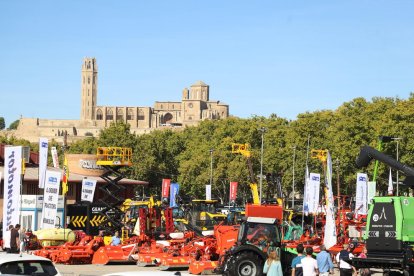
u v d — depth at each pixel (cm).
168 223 6469
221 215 6881
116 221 7269
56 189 5569
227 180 16162
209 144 18250
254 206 4881
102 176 7438
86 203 7375
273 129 17388
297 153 14875
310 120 15350
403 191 3512
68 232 5928
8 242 5088
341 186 13262
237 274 4059
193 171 16988
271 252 3228
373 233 3244
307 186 7562
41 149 6144
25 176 8856
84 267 5078
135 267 5094
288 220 6644
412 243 3181
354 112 14162
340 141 13125
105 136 19400
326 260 3409
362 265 3284
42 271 2750
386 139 3709
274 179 6700
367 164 3556
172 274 2244
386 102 13650
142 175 18038
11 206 5138
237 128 18038
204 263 4659
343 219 6569
